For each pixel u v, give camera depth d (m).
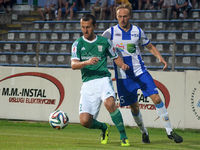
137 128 29.94
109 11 57.50
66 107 31.64
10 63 54.56
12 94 32.81
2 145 16.66
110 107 16.62
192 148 17.48
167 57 48.16
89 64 15.76
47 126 30.25
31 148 15.70
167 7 54.78
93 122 17.44
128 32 19.33
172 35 52.75
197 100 29.05
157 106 18.81
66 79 31.66
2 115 32.97
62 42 55.47
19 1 69.00
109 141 19.75
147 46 19.84
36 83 32.28
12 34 59.91
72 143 18.23
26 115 32.44
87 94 17.00
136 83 19.50
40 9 62.31
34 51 55.72
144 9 59.78
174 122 29.53
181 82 29.42
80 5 63.97
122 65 17.55
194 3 56.81
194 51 49.41
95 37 17.09
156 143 19.50
